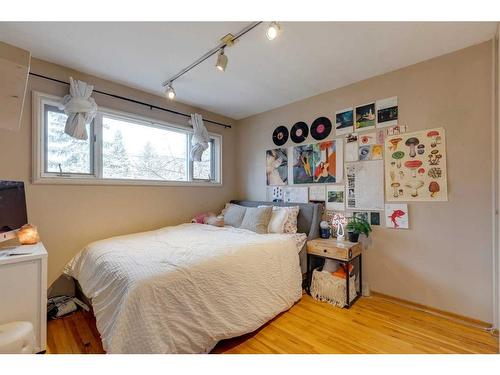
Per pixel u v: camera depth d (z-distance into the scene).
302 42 1.95
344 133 2.75
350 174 2.69
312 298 2.44
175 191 3.25
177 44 1.98
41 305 1.59
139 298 1.27
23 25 1.73
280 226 2.75
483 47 1.94
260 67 2.36
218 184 3.81
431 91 2.18
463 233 2.01
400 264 2.34
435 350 1.59
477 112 1.96
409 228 2.29
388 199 2.42
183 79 2.63
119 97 2.71
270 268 2.05
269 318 1.89
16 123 1.38
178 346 1.33
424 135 2.21
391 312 2.14
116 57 2.18
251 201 3.73
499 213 1.83
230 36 1.84
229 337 1.59
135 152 2.94
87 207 2.47
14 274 1.50
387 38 1.89
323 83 2.72
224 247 1.95
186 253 1.77
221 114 3.87
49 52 2.10
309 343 1.68
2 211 1.71
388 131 2.42
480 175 1.94
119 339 1.20
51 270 2.24
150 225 2.98
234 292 1.70
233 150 4.10
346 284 2.24
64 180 2.31
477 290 1.94
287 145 3.36
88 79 2.50
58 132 2.36
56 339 1.71
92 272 1.78
